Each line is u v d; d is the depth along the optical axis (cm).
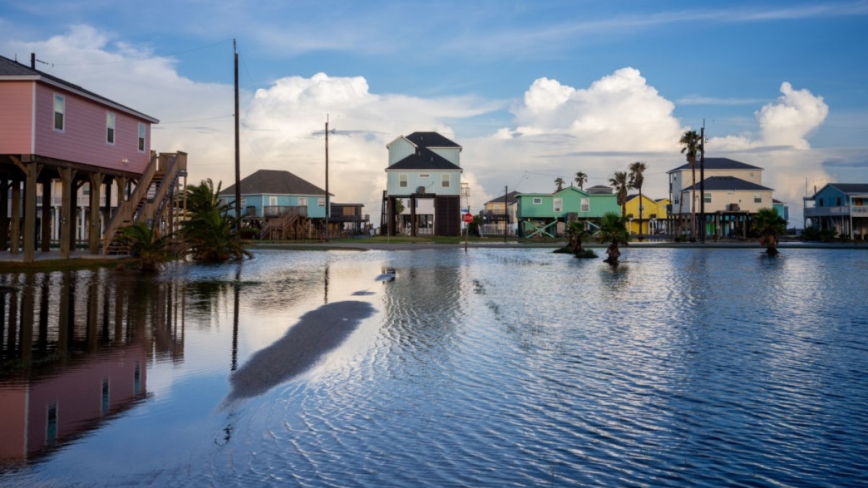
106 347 1148
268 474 580
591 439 684
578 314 1605
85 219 5753
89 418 745
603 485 563
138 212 3519
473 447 656
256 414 768
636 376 960
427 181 8069
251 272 2897
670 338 1271
